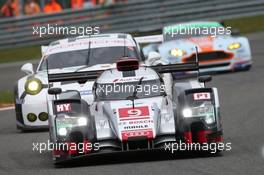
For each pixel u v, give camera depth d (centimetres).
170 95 3053
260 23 8819
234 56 5584
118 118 2639
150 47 6116
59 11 8250
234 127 3416
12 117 4269
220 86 4944
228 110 3956
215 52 5556
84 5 8956
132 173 2430
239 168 2417
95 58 3653
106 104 2742
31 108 3622
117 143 2644
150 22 8388
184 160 2619
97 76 2928
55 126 2659
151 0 8350
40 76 3672
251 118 3641
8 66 7419
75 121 2658
